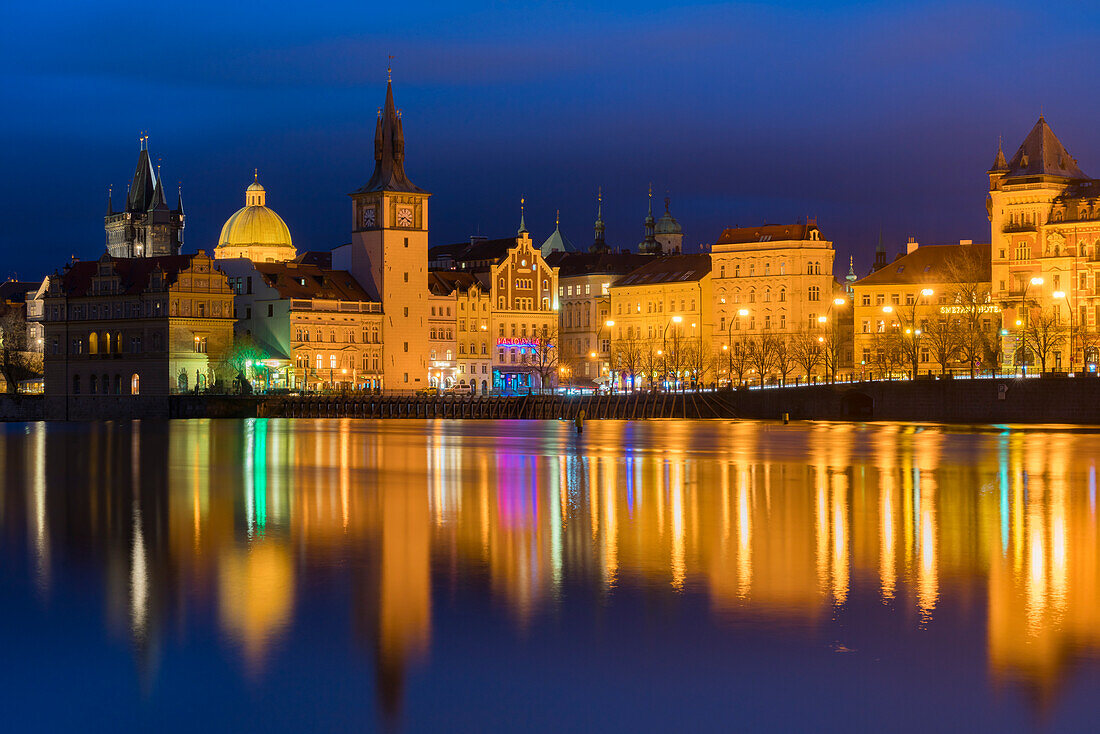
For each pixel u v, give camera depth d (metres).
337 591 56.06
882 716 40.75
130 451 138.88
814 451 131.12
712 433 169.25
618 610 52.25
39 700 43.06
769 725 40.31
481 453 132.62
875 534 70.12
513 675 44.69
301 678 44.66
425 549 66.12
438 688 43.56
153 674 45.25
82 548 67.25
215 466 116.94
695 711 41.44
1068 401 180.25
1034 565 60.78
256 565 62.03
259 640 48.84
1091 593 54.59
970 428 175.38
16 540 69.88
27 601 54.88
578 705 42.06
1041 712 40.84
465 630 49.72
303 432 182.62
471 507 83.06
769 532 71.06
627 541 68.12
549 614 51.75
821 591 55.25
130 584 57.94
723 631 49.12
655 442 149.75
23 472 110.56
